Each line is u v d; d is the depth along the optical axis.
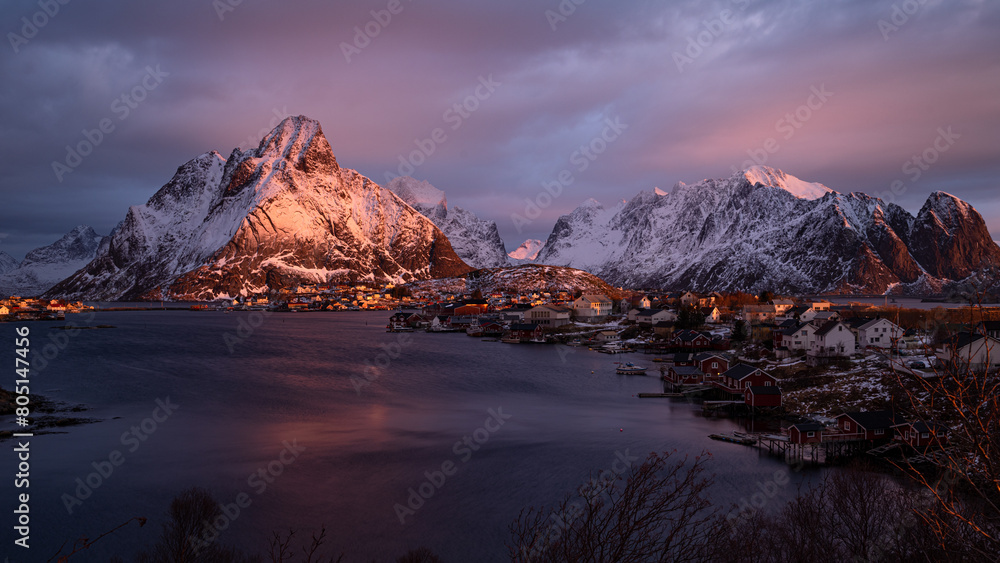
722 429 81.25
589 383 119.31
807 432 69.56
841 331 108.62
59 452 70.25
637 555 23.67
